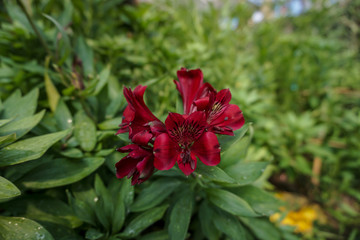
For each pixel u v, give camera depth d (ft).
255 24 2.95
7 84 1.08
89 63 1.18
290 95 2.52
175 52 1.48
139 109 0.61
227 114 0.62
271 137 1.93
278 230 1.19
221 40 2.12
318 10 2.96
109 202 0.80
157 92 1.40
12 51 1.23
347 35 4.00
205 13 2.12
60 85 1.13
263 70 2.48
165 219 0.91
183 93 0.68
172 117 0.54
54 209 0.79
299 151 2.12
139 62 1.51
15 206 0.76
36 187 0.73
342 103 2.75
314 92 2.69
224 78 1.87
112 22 1.94
